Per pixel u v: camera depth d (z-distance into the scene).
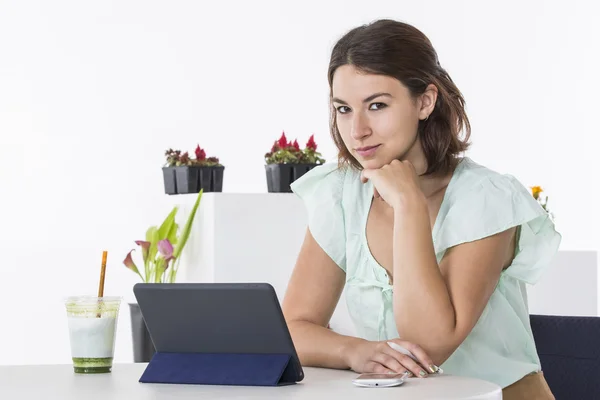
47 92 5.35
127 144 5.43
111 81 5.42
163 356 1.63
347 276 2.04
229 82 5.55
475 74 5.91
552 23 5.97
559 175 5.99
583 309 4.29
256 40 5.59
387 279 1.97
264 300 1.52
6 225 5.29
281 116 5.62
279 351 1.55
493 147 5.93
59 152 5.36
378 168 1.89
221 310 1.56
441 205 1.94
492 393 1.43
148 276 4.04
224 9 5.54
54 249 5.34
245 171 5.57
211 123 5.54
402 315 1.80
